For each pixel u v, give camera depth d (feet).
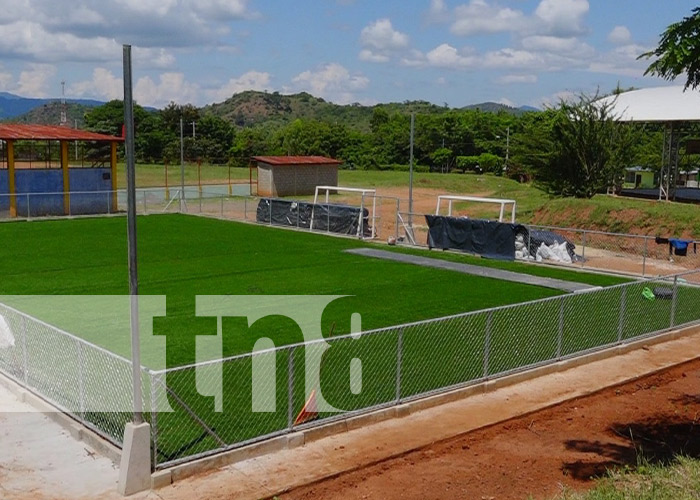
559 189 142.10
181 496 28.17
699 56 32.63
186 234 106.52
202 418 35.45
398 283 72.02
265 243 98.73
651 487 28.09
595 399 41.27
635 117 140.87
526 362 45.21
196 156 312.50
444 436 34.76
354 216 107.04
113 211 131.95
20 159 158.61
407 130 320.09
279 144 349.61
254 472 30.32
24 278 72.02
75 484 28.94
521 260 87.10
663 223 101.81
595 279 76.59
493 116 345.72
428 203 163.53
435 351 47.11
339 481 29.96
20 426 34.55
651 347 51.72
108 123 314.35
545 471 31.32
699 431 36.81
